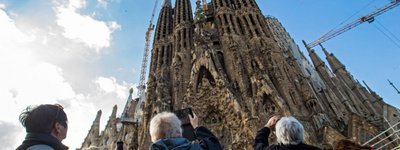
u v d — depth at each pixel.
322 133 37.56
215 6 74.69
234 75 51.72
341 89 65.44
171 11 89.69
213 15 74.62
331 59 79.25
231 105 44.38
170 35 78.00
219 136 44.28
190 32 72.50
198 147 4.97
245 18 66.56
